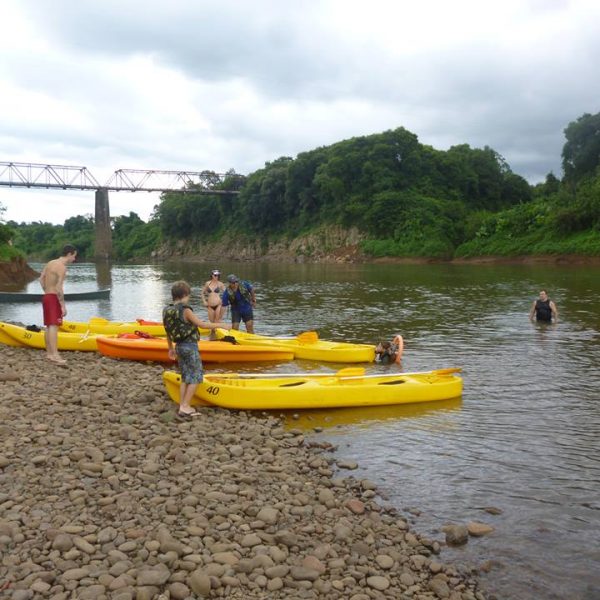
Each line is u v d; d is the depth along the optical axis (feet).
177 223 383.45
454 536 15.98
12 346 39.73
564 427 25.55
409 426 25.77
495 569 14.82
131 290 105.09
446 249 220.64
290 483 18.70
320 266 216.95
